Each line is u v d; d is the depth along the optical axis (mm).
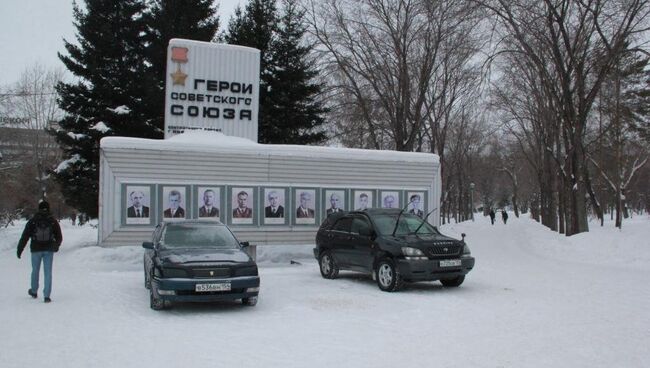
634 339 7707
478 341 7586
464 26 30828
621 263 18984
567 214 34031
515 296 11516
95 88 25406
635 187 61719
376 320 9016
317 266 17375
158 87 25078
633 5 24172
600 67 28078
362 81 32969
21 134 49156
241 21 29609
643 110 38125
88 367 6332
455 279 12820
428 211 20125
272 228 17984
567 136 32125
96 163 25312
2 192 37750
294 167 18312
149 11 27266
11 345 7301
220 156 17406
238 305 10383
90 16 26203
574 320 9016
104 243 16141
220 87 19062
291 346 7301
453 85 37344
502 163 76250
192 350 7078
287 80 28812
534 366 6410
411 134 31656
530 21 26734
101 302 10578
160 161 16734
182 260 9773
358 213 13844
